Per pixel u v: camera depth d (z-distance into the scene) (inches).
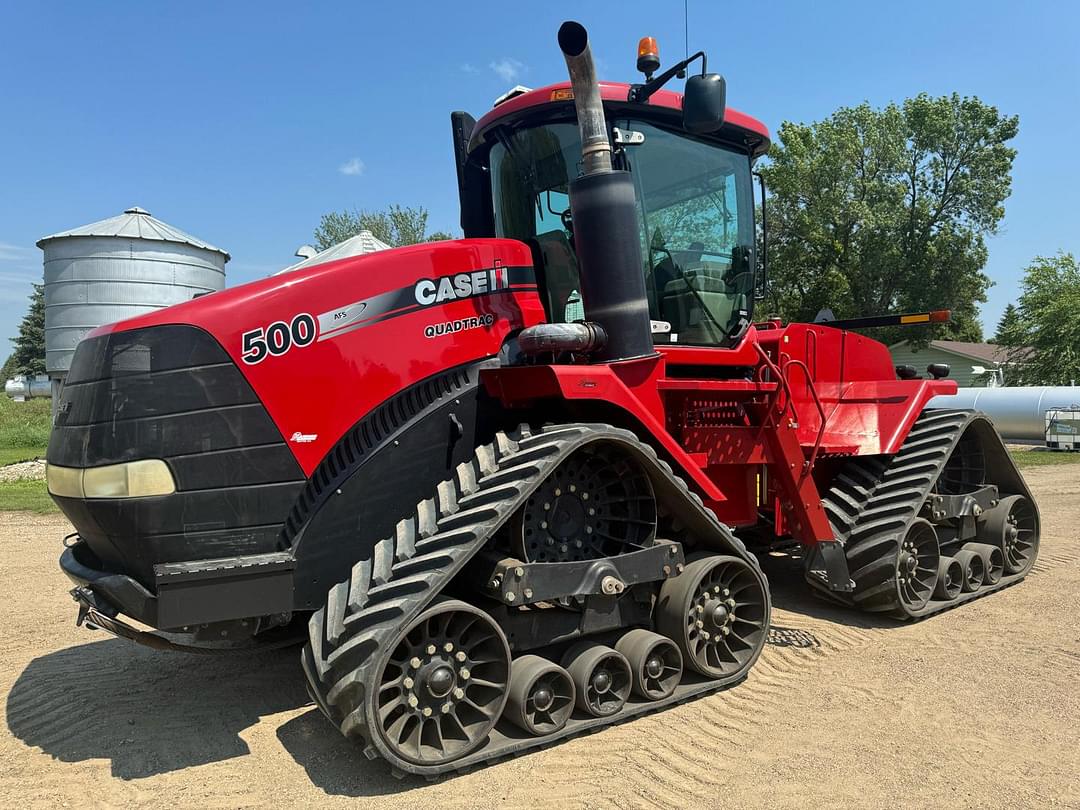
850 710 144.3
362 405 131.6
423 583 113.7
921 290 1384.1
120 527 115.4
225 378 119.8
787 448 181.2
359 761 124.1
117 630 131.0
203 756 126.9
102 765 124.0
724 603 155.0
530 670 126.7
